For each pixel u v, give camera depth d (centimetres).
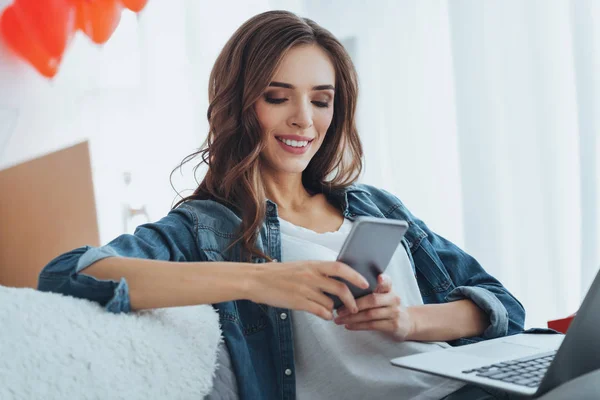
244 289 91
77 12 303
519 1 247
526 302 245
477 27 255
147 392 82
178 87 318
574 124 239
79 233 241
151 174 317
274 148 127
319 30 130
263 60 123
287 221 129
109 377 79
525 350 100
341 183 143
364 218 84
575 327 75
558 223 240
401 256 130
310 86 125
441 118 271
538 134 243
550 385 74
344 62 134
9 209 246
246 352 103
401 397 108
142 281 91
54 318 81
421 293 133
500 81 252
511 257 251
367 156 287
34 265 244
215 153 127
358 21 288
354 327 104
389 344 111
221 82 130
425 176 274
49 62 304
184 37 317
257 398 101
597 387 65
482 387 107
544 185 242
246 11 309
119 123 318
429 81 273
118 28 319
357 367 109
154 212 315
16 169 246
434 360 94
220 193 124
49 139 316
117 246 103
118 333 84
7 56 309
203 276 91
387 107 280
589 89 226
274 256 119
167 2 317
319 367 110
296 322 111
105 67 319
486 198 254
